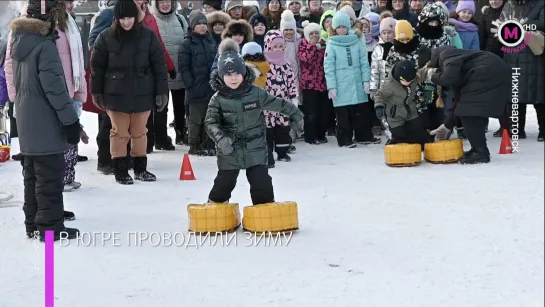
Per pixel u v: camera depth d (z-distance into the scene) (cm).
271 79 891
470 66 824
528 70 965
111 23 839
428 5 926
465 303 422
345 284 457
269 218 559
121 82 752
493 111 820
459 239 543
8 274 491
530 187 703
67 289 461
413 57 902
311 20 1111
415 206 643
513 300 424
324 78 1009
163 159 932
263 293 446
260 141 596
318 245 538
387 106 890
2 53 895
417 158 834
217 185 602
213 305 429
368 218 609
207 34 943
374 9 1154
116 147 775
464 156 847
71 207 675
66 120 541
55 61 539
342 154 935
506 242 531
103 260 517
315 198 685
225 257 518
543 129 988
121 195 724
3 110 970
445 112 956
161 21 980
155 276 482
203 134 955
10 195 718
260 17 988
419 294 438
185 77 926
